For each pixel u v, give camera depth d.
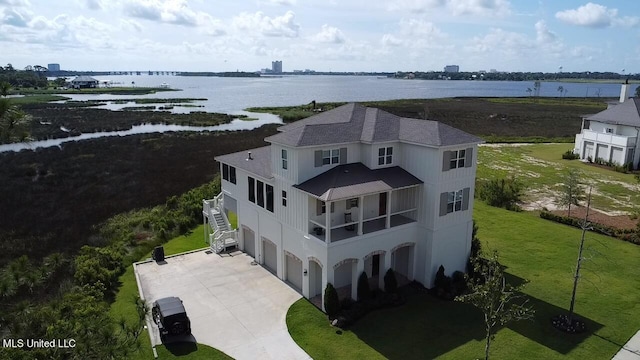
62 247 33.25
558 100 173.25
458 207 25.94
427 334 21.17
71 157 62.56
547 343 20.41
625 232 33.28
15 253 32.06
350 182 23.39
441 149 23.94
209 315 22.95
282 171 24.89
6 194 45.78
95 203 43.47
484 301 17.20
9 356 12.81
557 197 44.12
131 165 58.53
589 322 22.14
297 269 25.78
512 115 117.56
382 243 24.34
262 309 23.53
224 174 32.22
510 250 30.98
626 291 25.23
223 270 28.28
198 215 37.94
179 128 96.56
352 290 24.08
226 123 106.62
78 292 24.09
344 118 26.86
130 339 14.66
